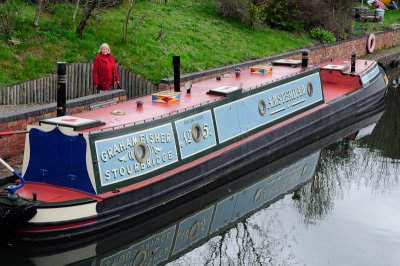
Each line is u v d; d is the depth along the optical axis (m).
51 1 18.11
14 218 8.95
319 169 14.46
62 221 9.22
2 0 16.53
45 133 9.83
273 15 24.36
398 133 17.55
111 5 19.78
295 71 15.95
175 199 11.12
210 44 19.89
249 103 13.52
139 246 10.29
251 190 13.03
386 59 27.39
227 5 22.98
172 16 21.48
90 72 15.15
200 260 10.05
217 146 12.40
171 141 11.14
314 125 16.11
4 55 14.05
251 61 19.39
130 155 10.25
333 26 25.78
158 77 16.20
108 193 9.80
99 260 9.70
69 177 9.75
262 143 13.81
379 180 13.73
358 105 18.42
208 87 13.69
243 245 10.60
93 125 9.99
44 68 14.31
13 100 13.43
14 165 11.02
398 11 37.09
